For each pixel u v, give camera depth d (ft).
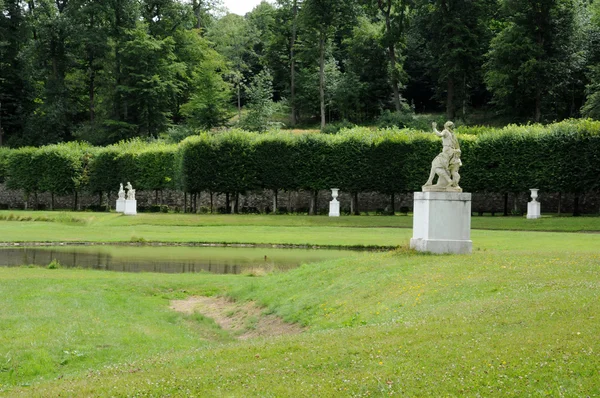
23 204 295.48
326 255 125.29
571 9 278.87
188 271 104.58
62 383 40.29
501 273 63.16
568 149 196.95
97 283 86.79
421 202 81.05
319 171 223.92
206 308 77.77
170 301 81.46
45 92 329.31
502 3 288.30
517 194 212.43
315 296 68.59
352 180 221.66
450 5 308.81
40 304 69.41
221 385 35.68
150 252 131.64
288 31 382.42
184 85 351.05
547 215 202.18
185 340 59.88
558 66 277.85
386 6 333.83
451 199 78.43
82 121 368.07
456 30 304.91
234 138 229.45
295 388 34.04
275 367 38.24
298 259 118.83
